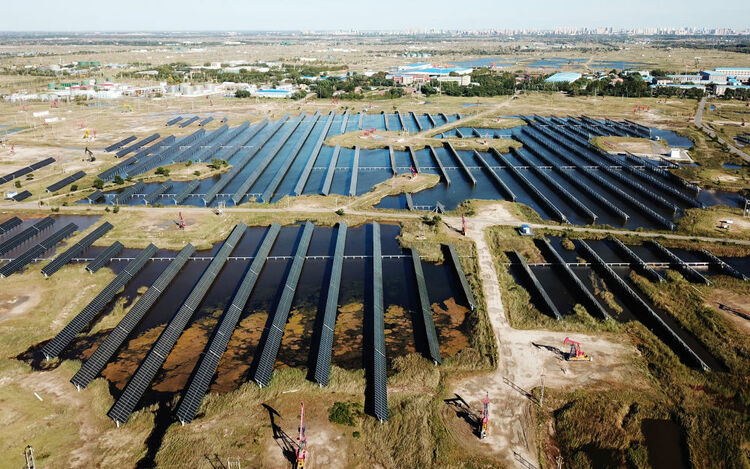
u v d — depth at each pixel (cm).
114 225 12581
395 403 6544
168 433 6047
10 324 8369
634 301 9006
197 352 7788
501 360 7356
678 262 10319
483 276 9856
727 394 6656
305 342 7988
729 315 8425
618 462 5700
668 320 8538
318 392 6750
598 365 7225
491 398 6619
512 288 9450
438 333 8194
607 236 11731
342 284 9812
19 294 9319
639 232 11881
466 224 12456
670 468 5647
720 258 10681
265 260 10775
